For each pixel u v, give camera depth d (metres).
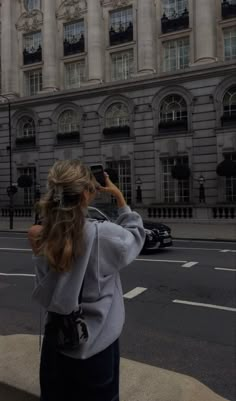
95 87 31.44
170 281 9.36
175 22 29.78
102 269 1.96
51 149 33.97
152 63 30.38
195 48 28.94
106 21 32.41
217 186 27.55
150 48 30.25
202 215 26.72
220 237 19.02
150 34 30.28
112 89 30.80
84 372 1.92
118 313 2.05
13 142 35.91
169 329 6.04
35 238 1.96
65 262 1.84
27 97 34.59
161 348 5.30
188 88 28.28
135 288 8.67
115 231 2.01
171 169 28.72
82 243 1.89
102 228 1.98
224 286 8.79
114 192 2.28
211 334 5.81
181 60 29.92
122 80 30.36
